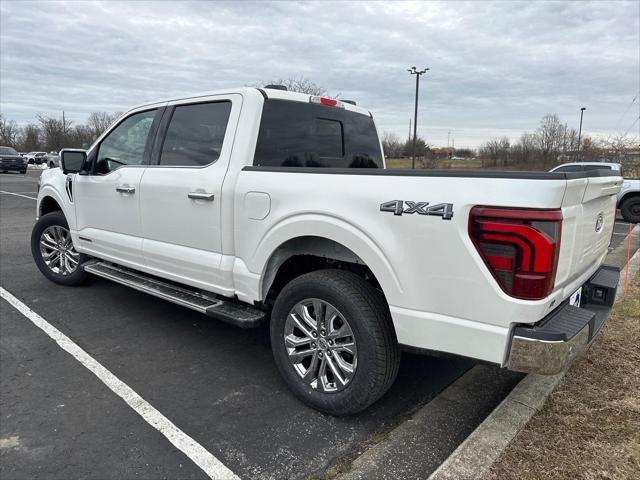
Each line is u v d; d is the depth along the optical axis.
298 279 2.99
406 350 2.62
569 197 2.26
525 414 2.84
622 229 12.82
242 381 3.45
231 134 3.44
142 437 2.75
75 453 2.60
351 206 2.70
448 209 2.35
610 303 3.10
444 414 3.02
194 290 3.89
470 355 2.40
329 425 2.91
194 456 2.60
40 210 5.67
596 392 3.15
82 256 5.18
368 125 4.56
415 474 2.46
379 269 2.60
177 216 3.70
